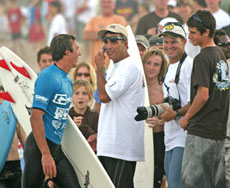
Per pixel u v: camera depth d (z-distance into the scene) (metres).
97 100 18.14
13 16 47.72
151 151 17.56
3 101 17.53
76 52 14.43
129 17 42.69
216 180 15.09
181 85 15.65
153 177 17.61
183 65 15.65
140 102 15.98
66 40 14.27
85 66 20.23
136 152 15.90
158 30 21.50
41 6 47.84
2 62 17.25
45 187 15.00
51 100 14.10
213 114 14.70
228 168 17.03
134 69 15.72
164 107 15.41
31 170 14.25
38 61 22.69
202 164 14.69
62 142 15.41
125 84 15.54
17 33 47.94
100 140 15.95
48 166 13.90
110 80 15.62
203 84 14.37
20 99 16.78
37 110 13.87
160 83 17.88
